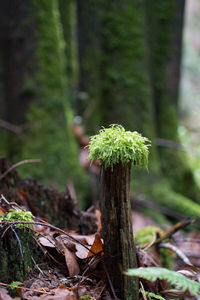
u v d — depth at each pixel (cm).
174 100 592
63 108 448
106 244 142
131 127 496
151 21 572
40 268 156
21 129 427
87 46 513
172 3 570
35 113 429
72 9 576
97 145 135
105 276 150
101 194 141
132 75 500
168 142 564
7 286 134
